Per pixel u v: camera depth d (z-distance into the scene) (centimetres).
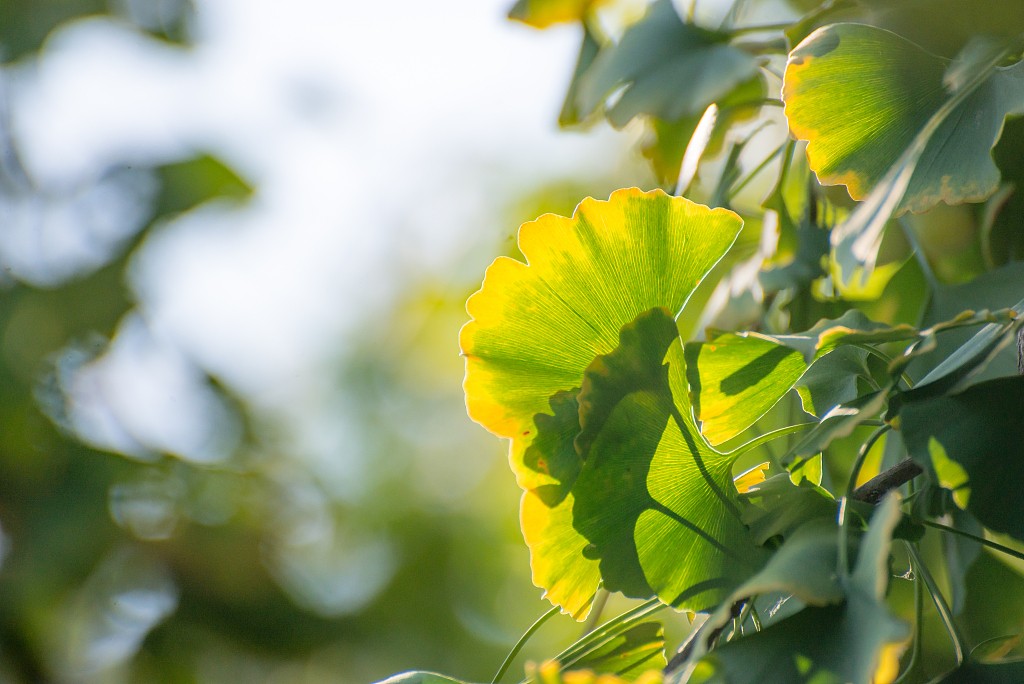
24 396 153
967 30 67
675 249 64
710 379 65
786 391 66
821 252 73
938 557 73
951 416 62
